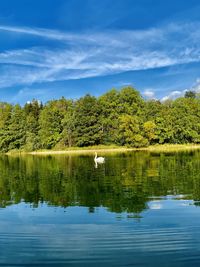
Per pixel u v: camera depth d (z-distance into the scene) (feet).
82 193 100.99
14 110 476.95
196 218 69.41
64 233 62.18
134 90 441.68
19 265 49.34
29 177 144.97
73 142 412.77
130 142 397.39
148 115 428.15
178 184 111.75
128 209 78.64
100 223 67.62
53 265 49.21
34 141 415.23
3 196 101.04
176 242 55.98
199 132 428.56
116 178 130.72
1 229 65.62
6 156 359.87
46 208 82.99
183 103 444.14
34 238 60.03
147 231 61.82
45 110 449.06
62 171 164.04
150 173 142.20
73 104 467.11
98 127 410.52
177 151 315.99
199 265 47.75
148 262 49.11
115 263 49.21
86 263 49.32
